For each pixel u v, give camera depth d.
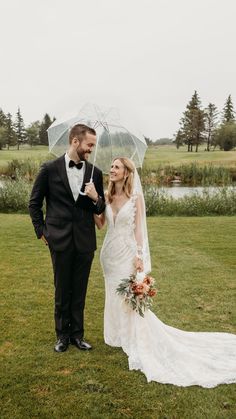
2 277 6.52
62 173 3.95
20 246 8.59
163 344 3.92
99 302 5.53
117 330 4.23
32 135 99.56
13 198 14.36
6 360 3.94
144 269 4.22
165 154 59.72
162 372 3.68
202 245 8.87
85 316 5.05
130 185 4.16
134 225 4.17
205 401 3.34
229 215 14.09
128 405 3.27
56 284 4.08
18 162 26.92
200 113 80.19
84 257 4.04
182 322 4.89
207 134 81.75
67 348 4.20
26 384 3.54
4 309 5.22
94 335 4.53
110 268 4.19
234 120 87.62
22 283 6.23
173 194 18.83
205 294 5.86
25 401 3.30
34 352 4.11
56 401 3.30
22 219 12.00
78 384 3.54
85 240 4.04
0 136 86.75
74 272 4.11
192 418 3.12
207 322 4.91
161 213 14.08
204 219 12.39
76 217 3.99
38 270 6.90
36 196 4.02
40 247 8.52
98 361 3.94
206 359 3.93
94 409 3.21
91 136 3.86
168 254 8.09
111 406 3.26
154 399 3.35
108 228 4.19
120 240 4.12
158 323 4.02
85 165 4.04
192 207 14.16
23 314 5.07
